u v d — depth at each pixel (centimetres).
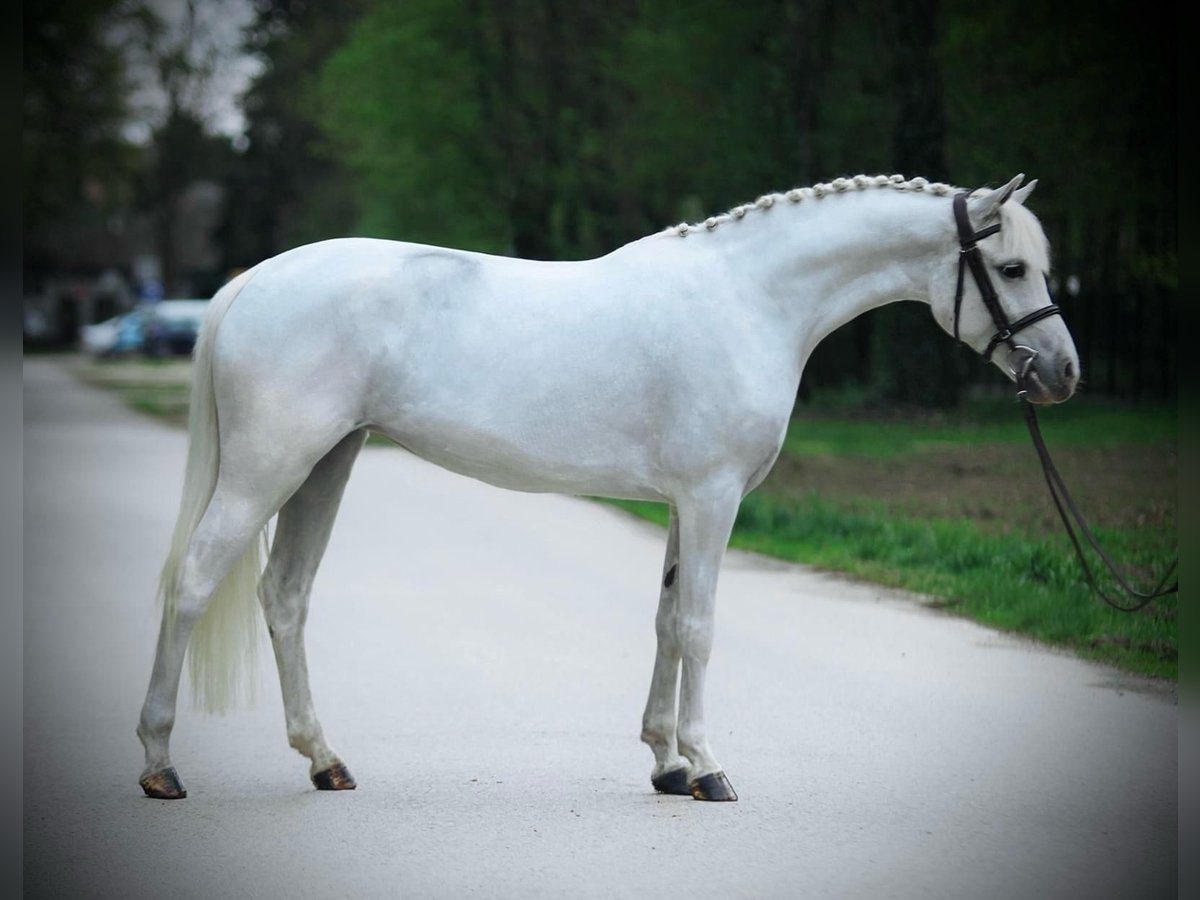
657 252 600
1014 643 931
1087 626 945
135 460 2100
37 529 1447
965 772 642
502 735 707
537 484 594
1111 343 2773
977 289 589
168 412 2994
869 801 596
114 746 689
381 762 655
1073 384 587
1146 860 527
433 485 1838
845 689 806
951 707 765
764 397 581
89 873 501
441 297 580
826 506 1495
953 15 2500
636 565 1251
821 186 602
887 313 2655
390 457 2238
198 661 583
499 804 586
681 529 586
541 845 532
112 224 8444
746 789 611
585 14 3088
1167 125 2331
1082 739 701
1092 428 2203
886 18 2639
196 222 9250
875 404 2656
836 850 532
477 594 1107
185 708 778
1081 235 2873
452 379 575
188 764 656
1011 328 588
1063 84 2408
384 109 3083
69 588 1138
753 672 849
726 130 2809
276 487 571
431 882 492
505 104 3088
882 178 602
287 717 609
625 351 580
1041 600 1005
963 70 2553
